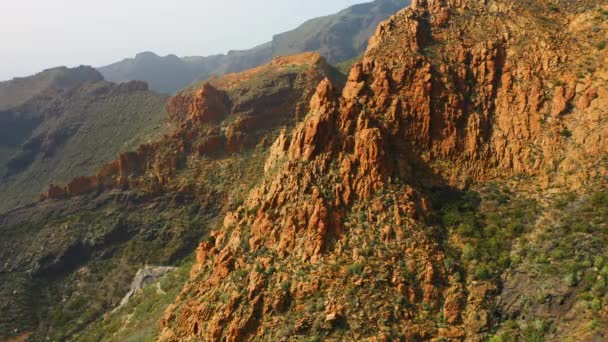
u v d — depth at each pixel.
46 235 137.00
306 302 46.31
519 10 64.06
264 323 45.97
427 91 58.25
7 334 104.88
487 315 44.72
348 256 48.56
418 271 47.56
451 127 57.62
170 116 177.00
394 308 45.16
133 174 151.50
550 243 46.75
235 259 52.97
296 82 163.88
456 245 50.47
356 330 43.62
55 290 121.81
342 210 51.38
